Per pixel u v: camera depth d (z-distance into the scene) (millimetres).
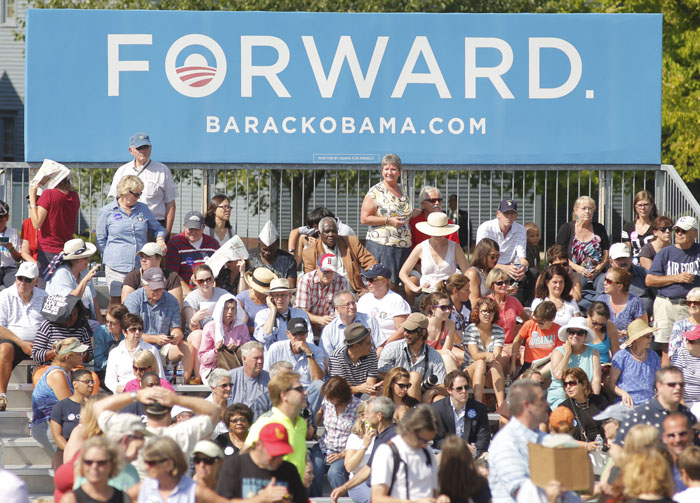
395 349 34531
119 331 35562
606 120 45812
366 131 45250
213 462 24125
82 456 22688
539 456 22203
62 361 33156
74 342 33344
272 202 50844
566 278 38094
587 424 33125
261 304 38375
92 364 38938
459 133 45438
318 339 39156
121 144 44875
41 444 32594
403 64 45250
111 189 43562
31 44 44469
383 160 42531
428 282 41000
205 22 44906
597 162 45781
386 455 24469
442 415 32062
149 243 38406
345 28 45125
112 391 34062
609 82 45750
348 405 32531
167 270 39344
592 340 35406
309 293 39250
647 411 27672
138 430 23922
